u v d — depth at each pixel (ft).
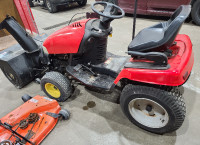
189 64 4.84
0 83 9.07
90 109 7.04
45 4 20.79
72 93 7.91
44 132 5.79
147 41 4.91
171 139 5.67
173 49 5.49
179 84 4.42
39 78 8.77
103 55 6.87
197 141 5.57
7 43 12.51
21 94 8.17
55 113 6.31
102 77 6.82
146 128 5.81
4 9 13.28
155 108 5.49
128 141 5.72
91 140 5.83
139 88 4.98
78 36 6.00
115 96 7.62
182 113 4.75
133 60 5.32
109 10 5.82
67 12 20.04
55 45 6.51
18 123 5.83
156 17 16.80
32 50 7.55
